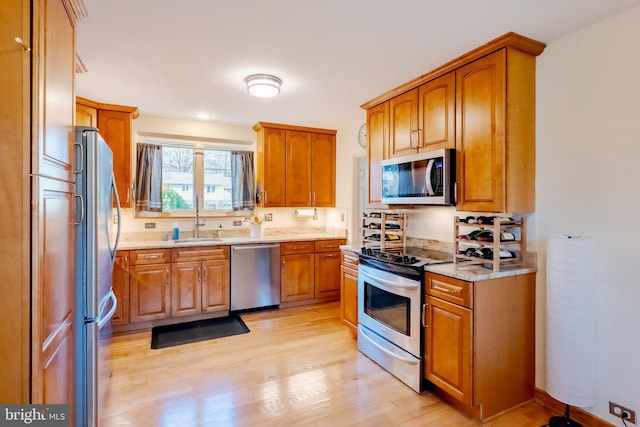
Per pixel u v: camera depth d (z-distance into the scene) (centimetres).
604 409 190
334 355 285
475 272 208
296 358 279
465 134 231
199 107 352
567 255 186
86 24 188
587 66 195
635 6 174
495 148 212
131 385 235
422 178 253
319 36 203
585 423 197
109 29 194
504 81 207
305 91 300
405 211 322
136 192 378
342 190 450
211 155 426
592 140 193
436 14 179
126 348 294
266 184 422
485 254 218
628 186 179
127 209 378
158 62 240
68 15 154
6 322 112
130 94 310
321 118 398
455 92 239
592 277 184
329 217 481
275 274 401
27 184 112
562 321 189
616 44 182
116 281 324
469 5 171
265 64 243
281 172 430
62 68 143
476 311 198
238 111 368
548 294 197
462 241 228
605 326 189
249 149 446
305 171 445
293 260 411
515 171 210
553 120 211
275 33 200
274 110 363
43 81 118
